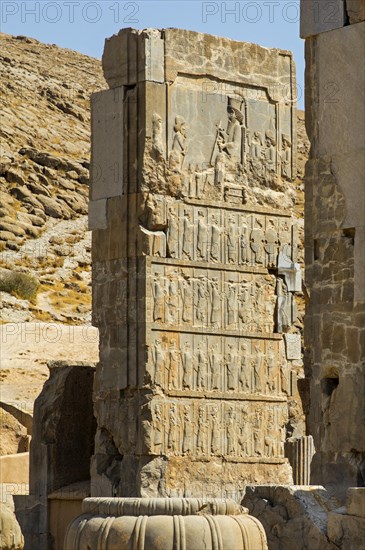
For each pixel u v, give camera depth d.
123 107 31.94
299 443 32.00
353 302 25.83
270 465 32.72
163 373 31.39
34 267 90.75
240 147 33.28
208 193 32.59
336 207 26.17
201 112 32.62
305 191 26.61
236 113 33.22
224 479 32.00
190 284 32.09
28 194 99.75
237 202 33.09
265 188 33.66
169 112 32.03
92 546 20.95
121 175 31.88
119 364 31.47
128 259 31.62
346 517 23.31
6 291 82.88
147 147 31.62
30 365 61.25
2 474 39.28
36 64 127.44
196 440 31.72
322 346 26.22
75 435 33.28
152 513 21.03
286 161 34.03
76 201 102.19
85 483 32.75
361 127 25.86
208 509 21.20
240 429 32.44
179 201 32.09
